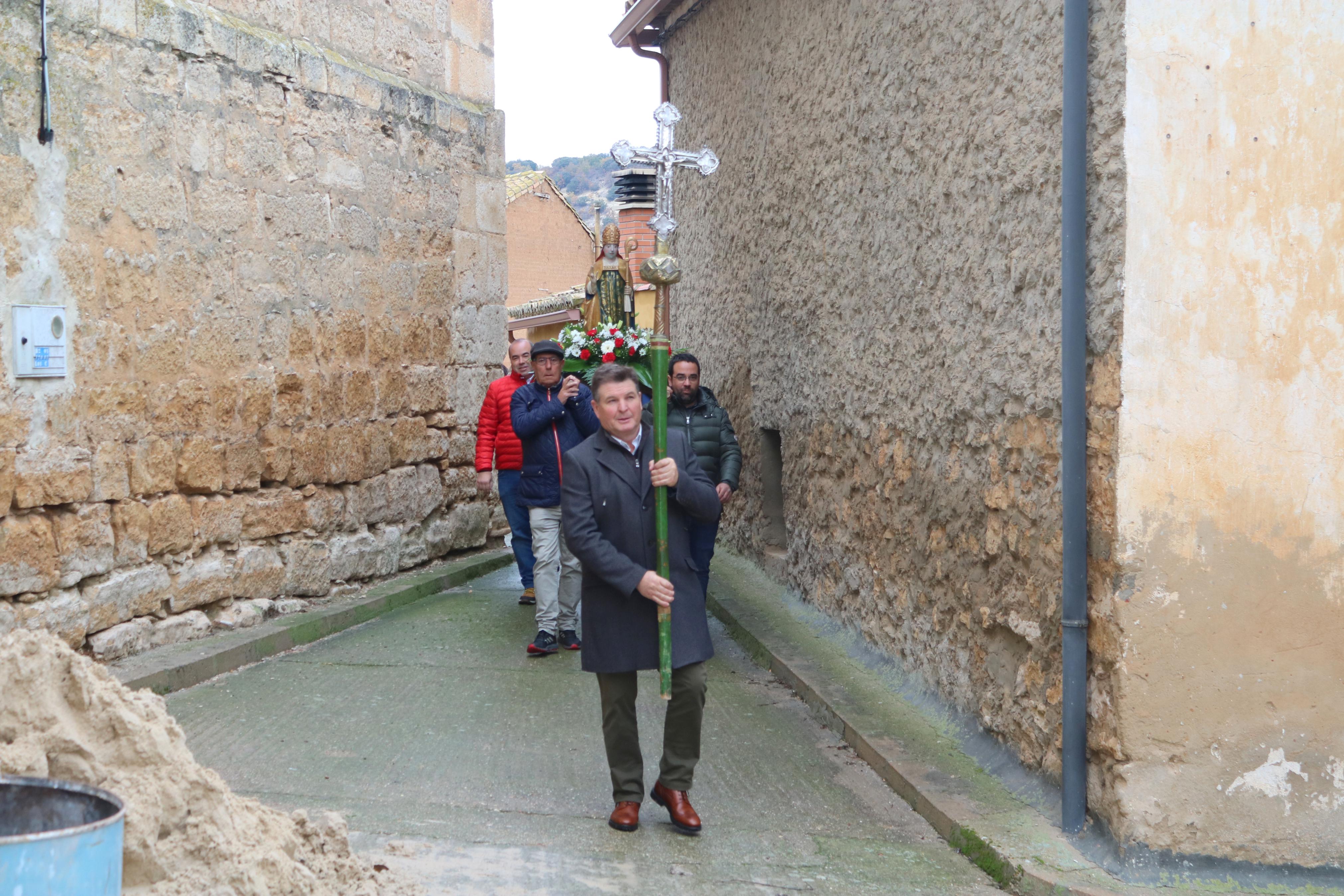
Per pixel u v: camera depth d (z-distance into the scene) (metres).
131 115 6.47
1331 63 3.97
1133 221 3.95
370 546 8.82
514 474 8.47
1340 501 4.03
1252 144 3.96
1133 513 3.99
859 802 4.91
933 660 5.84
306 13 8.22
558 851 4.20
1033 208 4.61
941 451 5.67
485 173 10.52
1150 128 3.94
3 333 5.64
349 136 8.55
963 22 5.25
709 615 8.69
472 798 4.74
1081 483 4.18
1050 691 4.54
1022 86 4.69
